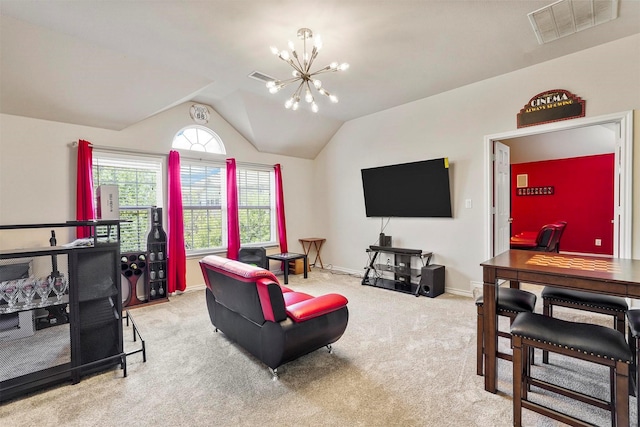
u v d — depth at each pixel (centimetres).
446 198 412
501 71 351
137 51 300
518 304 185
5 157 306
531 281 167
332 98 274
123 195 390
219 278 242
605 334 139
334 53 304
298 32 266
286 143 538
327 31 265
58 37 271
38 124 324
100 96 334
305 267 509
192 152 445
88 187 344
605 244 625
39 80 296
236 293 224
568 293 200
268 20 248
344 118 529
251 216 529
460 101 398
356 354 238
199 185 458
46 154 329
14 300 195
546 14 244
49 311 280
